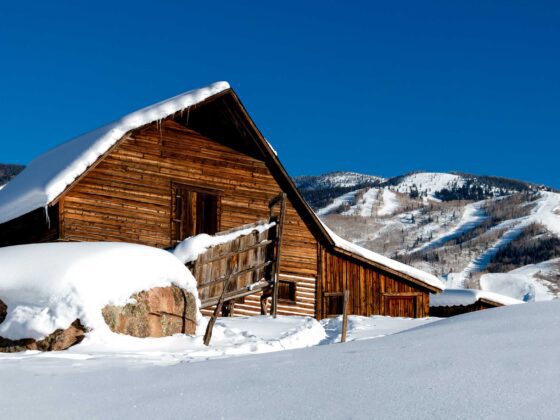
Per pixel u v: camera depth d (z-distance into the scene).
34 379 6.97
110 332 11.13
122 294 11.63
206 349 11.46
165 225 21.77
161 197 21.86
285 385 5.75
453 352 6.56
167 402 5.45
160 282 12.62
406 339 7.93
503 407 4.62
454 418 4.48
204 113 23.11
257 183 23.75
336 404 5.04
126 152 21.42
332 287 25.66
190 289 13.39
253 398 5.39
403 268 27.19
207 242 16.86
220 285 17.22
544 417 4.37
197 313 13.47
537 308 9.07
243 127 23.06
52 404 5.70
